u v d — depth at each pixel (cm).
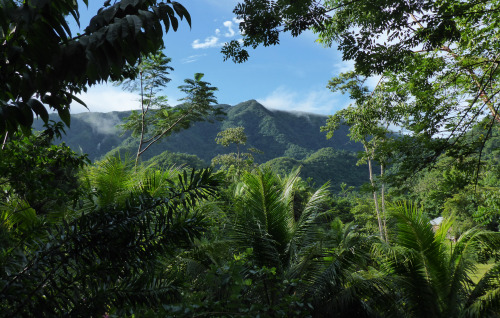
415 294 856
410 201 891
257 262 760
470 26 802
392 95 1057
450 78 922
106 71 213
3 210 480
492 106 802
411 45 625
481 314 764
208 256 711
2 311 255
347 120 1177
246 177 793
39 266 264
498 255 905
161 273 350
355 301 755
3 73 220
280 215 766
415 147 763
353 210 2667
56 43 204
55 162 463
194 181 329
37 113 225
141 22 212
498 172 801
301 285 730
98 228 288
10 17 193
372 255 857
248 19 565
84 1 245
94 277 291
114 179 750
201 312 309
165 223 329
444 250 901
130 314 315
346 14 654
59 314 275
